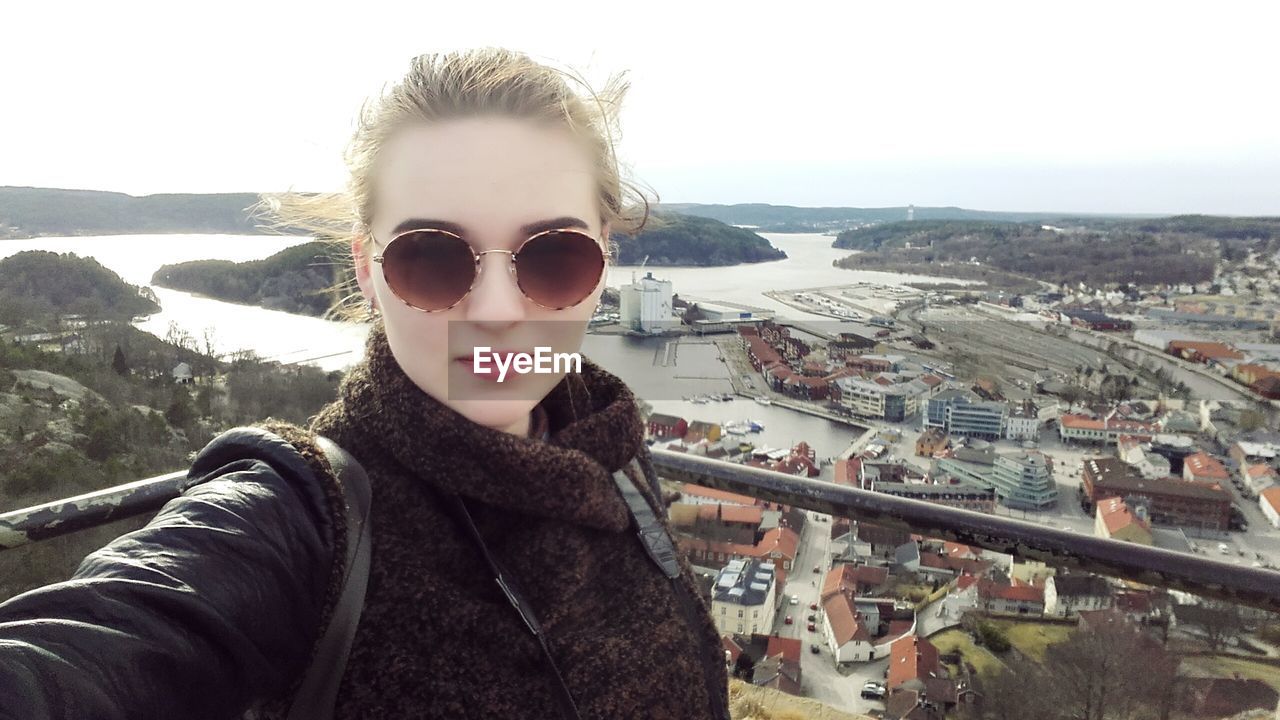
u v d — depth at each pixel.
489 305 0.44
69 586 0.34
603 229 0.54
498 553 0.47
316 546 0.42
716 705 0.55
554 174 0.47
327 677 0.41
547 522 0.49
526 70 0.47
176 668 0.35
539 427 0.58
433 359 0.45
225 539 0.39
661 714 0.50
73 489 4.48
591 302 0.48
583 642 0.48
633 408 0.57
